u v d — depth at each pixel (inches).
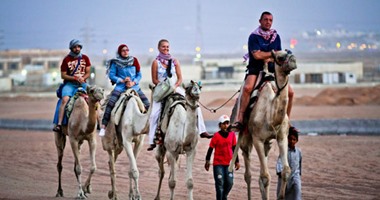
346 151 1387.8
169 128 866.1
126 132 930.7
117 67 981.8
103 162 1348.4
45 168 1296.8
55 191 1045.8
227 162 853.2
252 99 815.1
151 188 1039.0
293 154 801.6
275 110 784.9
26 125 2325.3
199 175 1137.4
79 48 1064.2
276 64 784.3
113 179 943.0
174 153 863.7
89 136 985.5
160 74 936.9
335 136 1707.7
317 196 930.1
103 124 957.8
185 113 864.9
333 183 1027.9
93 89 952.3
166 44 939.3
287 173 761.6
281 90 784.3
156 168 1234.6
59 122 1022.4
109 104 964.0
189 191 839.1
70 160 1397.6
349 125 1770.4
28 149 1632.6
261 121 794.2
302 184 1026.7
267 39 832.9
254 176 1113.4
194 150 853.2
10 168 1307.8
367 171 1128.2
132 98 949.8
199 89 829.8
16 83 6136.8
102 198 969.5
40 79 6254.9
